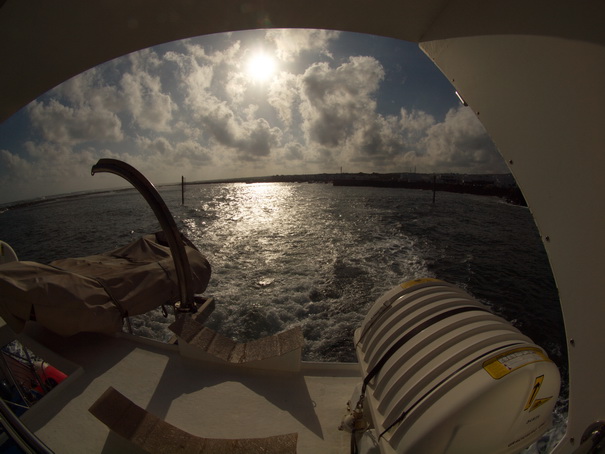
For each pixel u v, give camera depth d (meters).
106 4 1.85
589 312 1.15
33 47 1.97
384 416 1.53
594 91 1.09
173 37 2.30
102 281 3.30
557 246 1.29
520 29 1.40
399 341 1.65
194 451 1.92
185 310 3.62
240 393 2.58
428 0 1.91
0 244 4.07
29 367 4.61
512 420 1.39
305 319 8.62
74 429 2.28
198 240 18.08
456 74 1.94
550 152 1.29
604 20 1.05
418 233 19.98
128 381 2.72
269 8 2.05
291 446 1.90
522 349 1.43
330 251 15.27
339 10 2.08
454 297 1.81
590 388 1.16
